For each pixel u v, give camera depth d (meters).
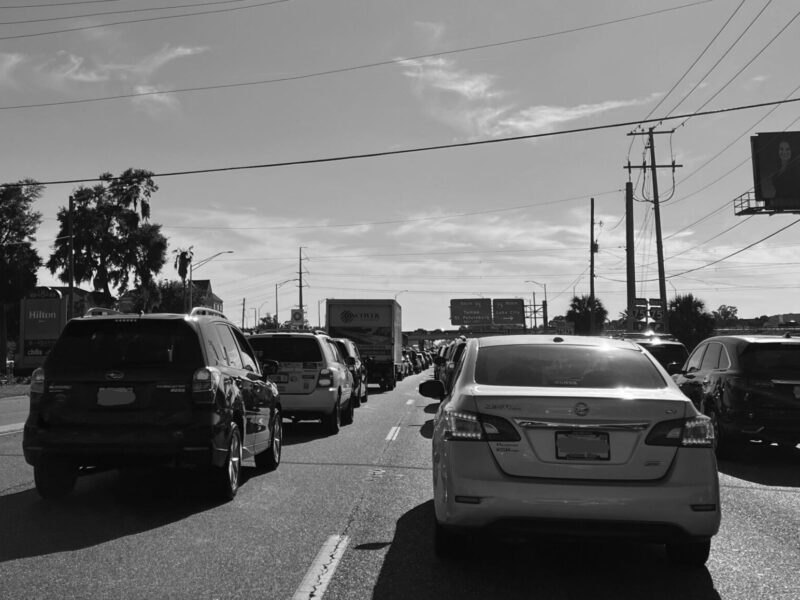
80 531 6.74
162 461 7.59
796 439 10.93
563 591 5.19
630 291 39.84
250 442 9.09
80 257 60.69
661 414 5.23
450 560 5.88
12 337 67.62
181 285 95.88
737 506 8.20
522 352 6.25
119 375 7.64
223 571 5.54
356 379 20.95
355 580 5.36
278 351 14.51
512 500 5.08
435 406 22.16
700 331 73.12
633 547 6.37
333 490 8.76
